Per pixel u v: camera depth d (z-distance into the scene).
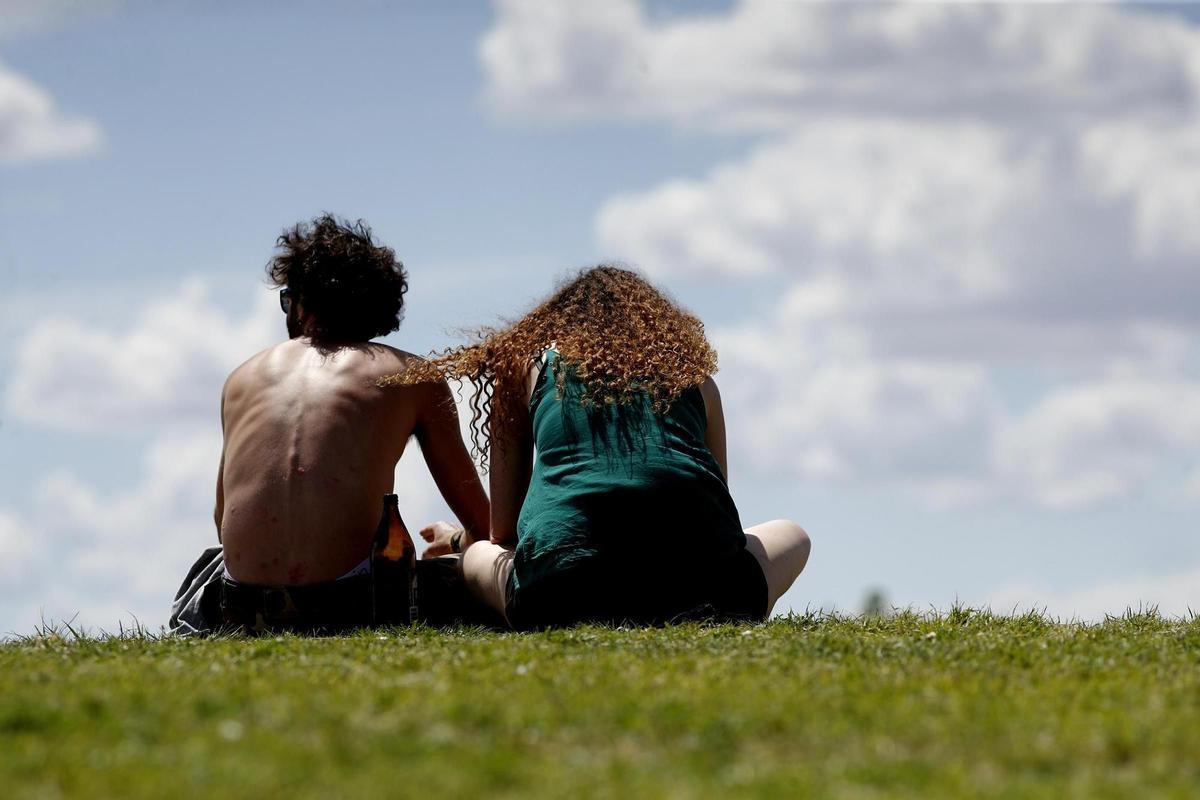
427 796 4.23
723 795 4.27
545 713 5.16
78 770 4.46
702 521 8.28
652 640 7.25
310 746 4.75
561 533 8.20
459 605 9.16
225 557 9.30
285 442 9.22
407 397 9.49
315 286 9.62
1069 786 4.41
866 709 5.32
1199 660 7.00
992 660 6.76
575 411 8.48
